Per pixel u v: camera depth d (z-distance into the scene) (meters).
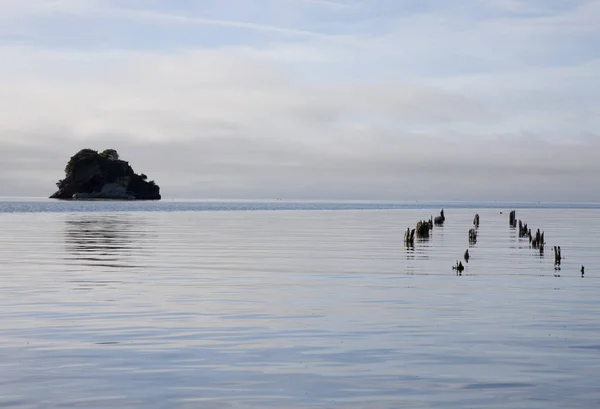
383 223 93.94
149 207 192.12
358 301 23.42
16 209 158.00
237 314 20.73
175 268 33.75
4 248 45.81
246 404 12.12
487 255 42.44
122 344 16.56
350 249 46.66
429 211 181.25
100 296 24.16
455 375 14.02
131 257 39.62
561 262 37.94
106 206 198.00
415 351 16.02
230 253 42.88
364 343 16.84
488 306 22.44
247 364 14.77
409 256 41.25
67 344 16.52
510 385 13.34
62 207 181.38
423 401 12.35
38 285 27.05
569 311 21.48
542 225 90.06
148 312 20.98
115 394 12.60
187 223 90.56
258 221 99.56
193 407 11.94
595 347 16.48
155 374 13.93
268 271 32.69
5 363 14.70
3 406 11.89
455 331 18.31
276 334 17.84
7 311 20.98
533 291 26.05
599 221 105.31
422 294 25.16
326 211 169.50
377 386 13.23
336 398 12.49
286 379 13.66
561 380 13.67
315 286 27.33
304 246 49.25
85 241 53.38
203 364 14.73
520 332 18.20
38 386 13.04
